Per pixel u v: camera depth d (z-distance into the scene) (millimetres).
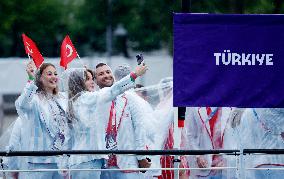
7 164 16094
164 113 16906
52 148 16328
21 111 16281
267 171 16312
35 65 16625
